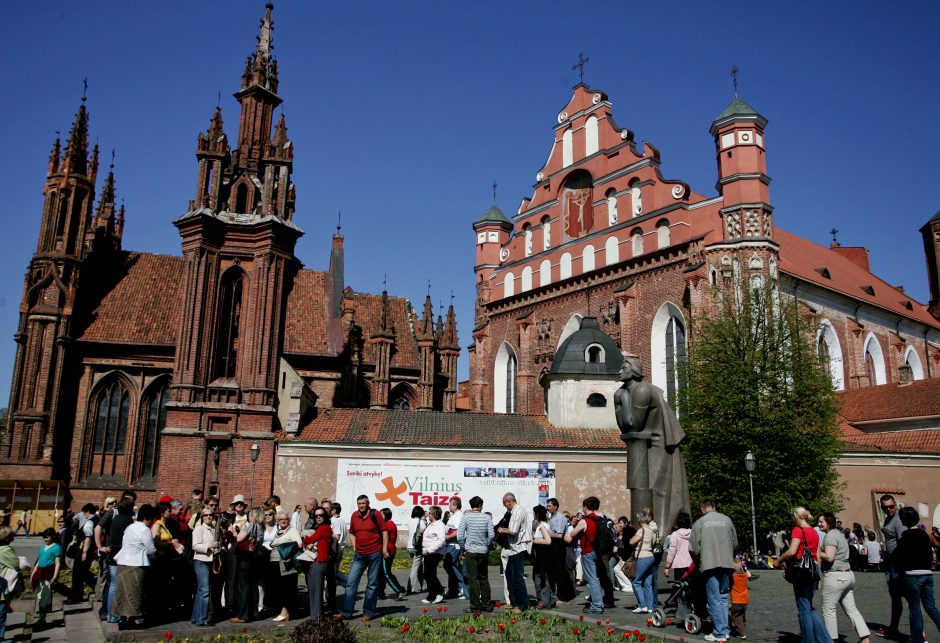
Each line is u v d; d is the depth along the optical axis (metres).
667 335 48.97
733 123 47.06
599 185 56.00
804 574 11.87
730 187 46.50
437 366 62.31
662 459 18.00
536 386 57.56
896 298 72.75
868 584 23.61
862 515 41.00
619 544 18.38
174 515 17.27
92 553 20.36
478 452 38.12
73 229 47.25
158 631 14.62
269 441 38.00
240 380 39.56
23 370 44.34
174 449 37.72
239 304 41.34
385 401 55.53
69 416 44.78
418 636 13.89
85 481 44.03
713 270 45.69
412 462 37.69
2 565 14.52
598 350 46.28
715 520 13.19
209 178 41.66
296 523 18.98
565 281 56.78
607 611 16.41
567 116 60.41
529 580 25.12
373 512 16.30
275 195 42.34
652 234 51.06
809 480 34.56
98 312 47.16
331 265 61.22
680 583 14.64
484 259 68.00
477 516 16.67
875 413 50.34
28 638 15.57
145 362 45.69
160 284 50.00
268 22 46.94
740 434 35.12
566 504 38.31
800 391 36.03
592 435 40.78
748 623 14.89
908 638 13.64
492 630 14.22
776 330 38.34
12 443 42.94
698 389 37.03
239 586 16.12
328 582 17.23
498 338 62.72
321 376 48.12
